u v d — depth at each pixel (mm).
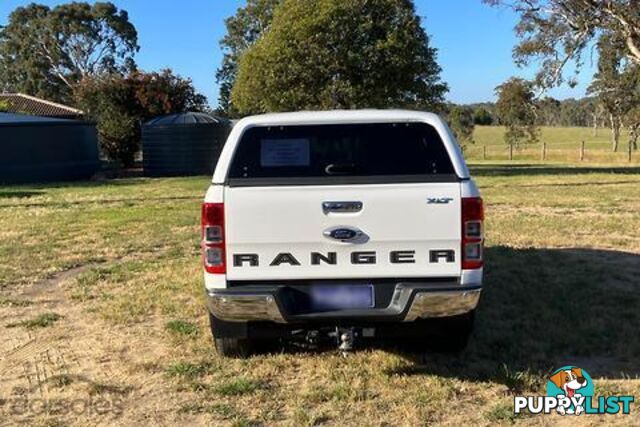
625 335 5441
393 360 4973
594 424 3971
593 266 7988
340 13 24781
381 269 4328
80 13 63344
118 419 4109
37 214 13992
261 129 4582
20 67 64500
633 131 43812
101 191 20078
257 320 4453
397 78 25422
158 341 5539
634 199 15406
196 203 16078
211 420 4086
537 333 5555
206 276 4410
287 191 4301
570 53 29297
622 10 26453
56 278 8000
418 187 4289
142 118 34469
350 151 4543
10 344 5523
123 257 9258
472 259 4309
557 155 44562
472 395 4395
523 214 12906
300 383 4637
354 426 3975
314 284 4371
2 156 24750
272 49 25078
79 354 5258
